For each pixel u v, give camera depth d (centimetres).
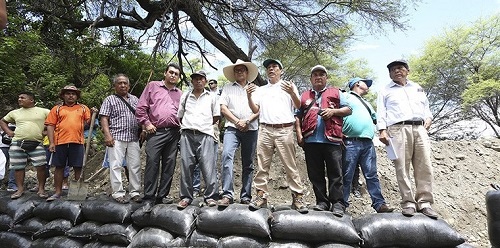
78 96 574
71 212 508
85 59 1245
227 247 412
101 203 498
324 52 1192
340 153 446
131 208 486
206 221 429
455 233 404
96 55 1261
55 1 1094
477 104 1967
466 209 783
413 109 446
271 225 420
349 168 460
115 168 503
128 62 1430
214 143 489
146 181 480
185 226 432
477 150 1007
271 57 1209
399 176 443
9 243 536
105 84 1226
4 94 1029
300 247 407
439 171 891
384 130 451
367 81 553
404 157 443
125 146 512
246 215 418
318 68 464
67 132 543
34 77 1134
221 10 1131
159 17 1188
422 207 439
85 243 499
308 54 1285
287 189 748
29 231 527
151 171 479
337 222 410
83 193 542
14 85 1009
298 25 1137
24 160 593
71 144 547
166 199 502
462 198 812
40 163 590
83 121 565
